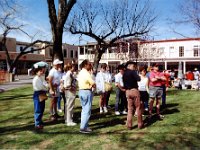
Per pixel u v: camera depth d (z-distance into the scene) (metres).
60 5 12.70
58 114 9.59
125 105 9.69
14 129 7.57
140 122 7.39
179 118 8.53
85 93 6.98
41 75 7.54
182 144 6.06
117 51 42.59
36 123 7.54
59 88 8.48
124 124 7.94
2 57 52.12
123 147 5.90
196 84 20.20
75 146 6.00
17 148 5.94
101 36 18.19
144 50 41.09
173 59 43.53
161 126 7.59
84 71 7.08
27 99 14.17
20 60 56.41
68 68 7.75
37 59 60.19
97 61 17.91
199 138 6.47
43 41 35.22
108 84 9.80
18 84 27.47
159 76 8.38
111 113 9.70
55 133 7.04
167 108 10.44
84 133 7.00
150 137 6.55
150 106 8.48
